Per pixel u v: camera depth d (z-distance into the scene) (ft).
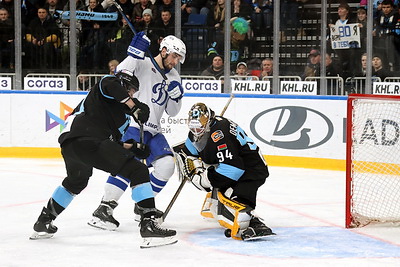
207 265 22.17
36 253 23.75
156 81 28.73
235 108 51.11
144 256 23.31
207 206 27.91
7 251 24.04
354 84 54.34
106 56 58.95
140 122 24.45
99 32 58.80
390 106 41.16
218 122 25.52
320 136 48.16
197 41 58.18
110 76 24.04
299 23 57.21
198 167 25.90
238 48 57.88
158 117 29.07
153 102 28.73
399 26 53.88
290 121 49.29
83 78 58.23
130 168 23.52
